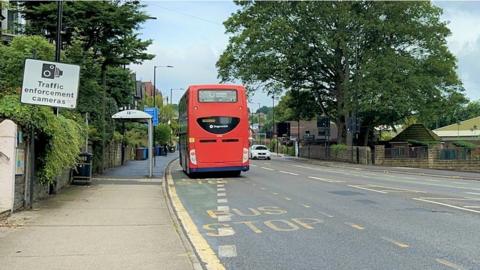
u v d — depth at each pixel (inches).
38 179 580.1
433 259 319.0
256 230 426.0
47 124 535.5
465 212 511.8
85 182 802.2
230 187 819.4
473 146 1867.6
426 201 602.2
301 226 441.1
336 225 442.9
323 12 1915.6
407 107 1834.4
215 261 321.4
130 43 952.9
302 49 1962.4
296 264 312.2
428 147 1683.1
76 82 516.1
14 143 470.0
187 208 568.1
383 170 1448.1
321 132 3368.6
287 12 2001.7
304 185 840.9
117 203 586.9
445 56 2076.8
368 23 1891.0
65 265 298.0
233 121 1019.3
